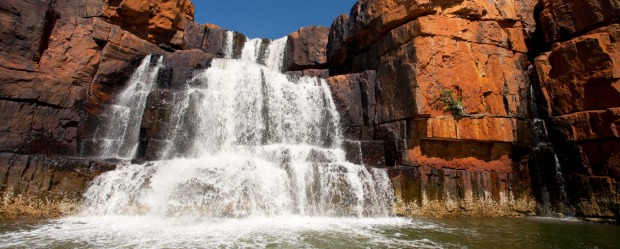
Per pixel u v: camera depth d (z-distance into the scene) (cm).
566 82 1633
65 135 1518
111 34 1780
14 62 1455
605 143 1447
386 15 1859
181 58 1894
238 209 1300
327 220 1312
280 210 1351
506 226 1276
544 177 1641
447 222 1348
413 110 1606
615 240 1055
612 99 1457
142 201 1276
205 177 1311
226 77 1820
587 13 1642
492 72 1764
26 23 1518
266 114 1834
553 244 997
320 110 1933
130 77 1803
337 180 1438
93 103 1642
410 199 1502
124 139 1661
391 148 1691
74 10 1881
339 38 2252
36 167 1250
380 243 965
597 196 1443
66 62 1608
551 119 1666
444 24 1725
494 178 1614
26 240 907
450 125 1594
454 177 1567
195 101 1639
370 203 1445
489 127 1638
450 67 1694
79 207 1254
